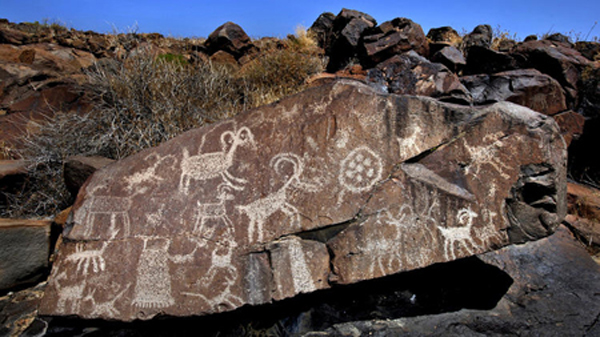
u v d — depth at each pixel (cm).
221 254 202
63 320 215
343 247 200
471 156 197
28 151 391
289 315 216
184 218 205
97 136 396
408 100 199
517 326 197
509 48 590
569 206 346
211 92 464
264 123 208
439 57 521
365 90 202
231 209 204
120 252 205
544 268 243
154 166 213
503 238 197
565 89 462
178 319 211
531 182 193
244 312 218
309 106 205
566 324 196
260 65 569
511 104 201
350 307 220
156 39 908
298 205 201
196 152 212
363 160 199
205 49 800
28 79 516
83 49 850
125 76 433
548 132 193
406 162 201
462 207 197
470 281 234
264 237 201
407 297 226
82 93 452
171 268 202
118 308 201
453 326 199
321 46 748
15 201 350
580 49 578
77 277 205
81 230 209
